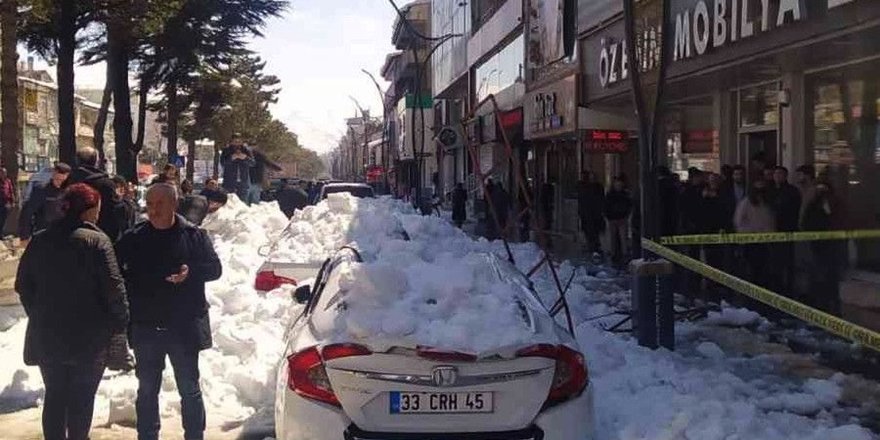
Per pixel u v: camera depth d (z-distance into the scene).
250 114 74.12
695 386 7.80
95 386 6.02
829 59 12.38
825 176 12.79
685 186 14.27
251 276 12.63
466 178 45.12
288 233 12.52
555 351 5.25
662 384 7.90
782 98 13.88
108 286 5.83
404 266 6.56
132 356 8.45
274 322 9.78
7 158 21.97
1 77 22.00
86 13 29.36
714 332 10.83
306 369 5.20
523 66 31.03
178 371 6.17
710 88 16.31
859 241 11.41
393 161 76.94
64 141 29.23
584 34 21.80
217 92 50.62
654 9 16.30
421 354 5.07
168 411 7.53
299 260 10.69
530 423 5.11
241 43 42.91
